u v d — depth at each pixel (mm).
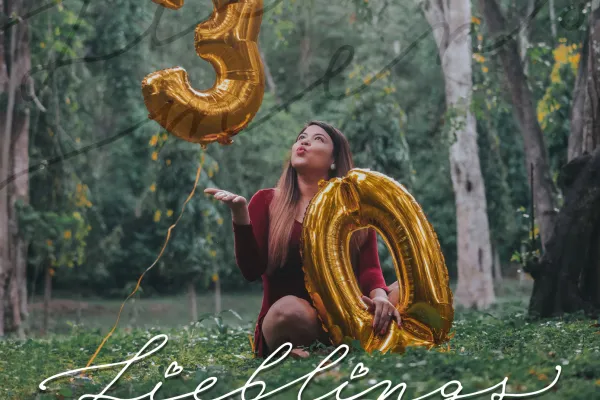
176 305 27984
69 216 17438
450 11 15336
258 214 6031
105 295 30375
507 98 16625
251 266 5859
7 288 15234
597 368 4621
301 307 5621
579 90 11961
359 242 5992
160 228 29938
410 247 5492
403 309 5539
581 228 9875
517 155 24719
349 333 5492
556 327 7695
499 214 23781
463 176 20453
